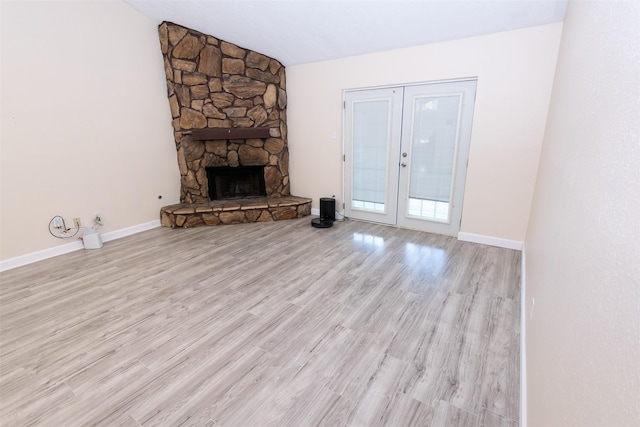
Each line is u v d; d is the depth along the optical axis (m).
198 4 3.56
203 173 4.77
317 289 2.73
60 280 2.96
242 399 1.64
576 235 1.02
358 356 1.93
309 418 1.53
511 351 1.94
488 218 3.57
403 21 3.20
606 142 0.84
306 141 4.90
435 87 3.65
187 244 3.84
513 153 3.27
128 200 4.18
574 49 1.74
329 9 3.24
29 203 3.32
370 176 4.46
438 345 2.01
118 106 3.93
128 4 3.84
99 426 1.51
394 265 3.16
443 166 3.83
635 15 0.70
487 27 3.06
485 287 2.69
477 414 1.53
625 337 0.51
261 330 2.19
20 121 3.17
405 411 1.56
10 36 3.02
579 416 0.71
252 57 4.50
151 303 2.55
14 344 2.08
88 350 2.02
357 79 4.13
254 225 4.57
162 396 1.67
